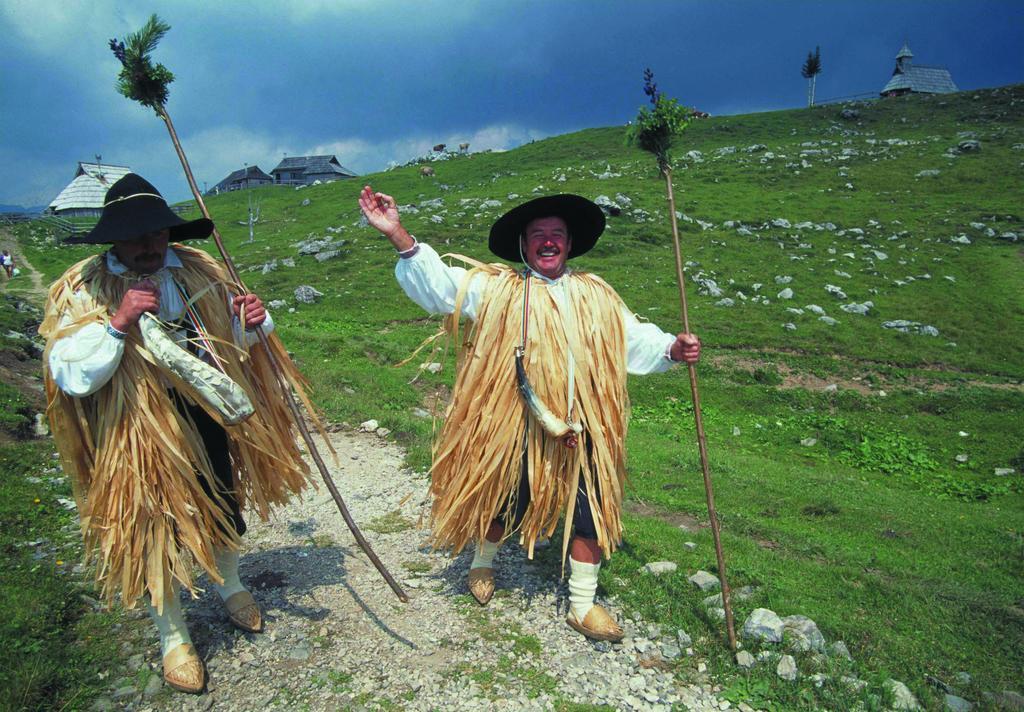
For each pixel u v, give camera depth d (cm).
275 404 386
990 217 2848
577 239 428
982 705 359
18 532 481
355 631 388
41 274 3088
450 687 344
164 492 323
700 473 845
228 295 360
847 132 4797
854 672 372
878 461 1134
